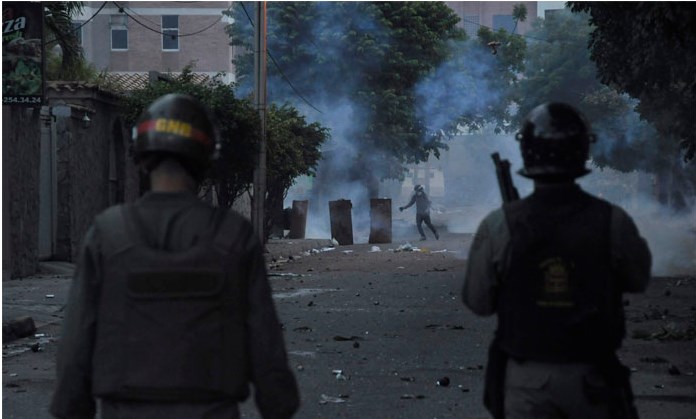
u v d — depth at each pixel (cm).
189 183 393
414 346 1255
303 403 918
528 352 402
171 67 6606
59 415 379
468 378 1044
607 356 401
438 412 881
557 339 399
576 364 398
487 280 418
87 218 2695
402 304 1717
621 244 405
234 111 2827
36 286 1986
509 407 408
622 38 1717
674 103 2655
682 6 1295
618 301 409
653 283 1948
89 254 379
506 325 411
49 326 1459
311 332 1385
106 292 373
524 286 407
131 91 3069
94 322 375
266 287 384
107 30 6562
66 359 375
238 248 377
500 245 414
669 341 1261
